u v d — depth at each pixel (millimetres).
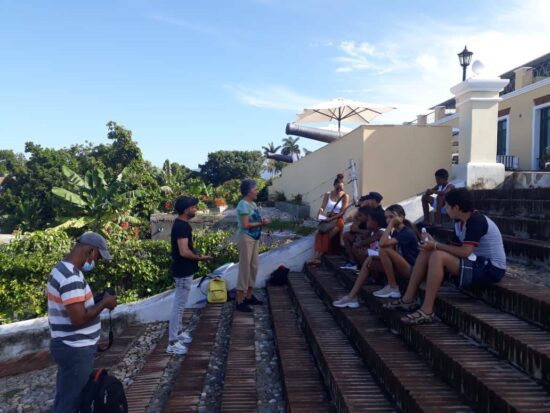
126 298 8477
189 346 5543
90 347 3498
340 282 6445
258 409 3824
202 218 15992
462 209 4039
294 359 4516
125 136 39750
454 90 9078
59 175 36250
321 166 13312
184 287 5504
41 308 8547
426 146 9234
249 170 67750
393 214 4980
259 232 6723
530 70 18406
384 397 3311
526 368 2885
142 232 18906
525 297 3486
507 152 19359
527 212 6488
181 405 4012
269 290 7410
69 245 10352
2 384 6145
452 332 3723
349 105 14469
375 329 4316
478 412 2732
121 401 3369
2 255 8859
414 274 4230
